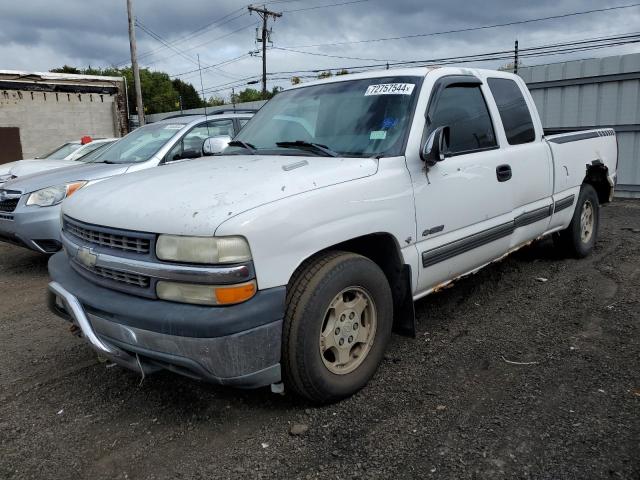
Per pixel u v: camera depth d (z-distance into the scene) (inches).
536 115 198.5
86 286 121.0
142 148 278.5
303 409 122.5
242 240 102.1
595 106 460.8
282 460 104.7
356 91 157.5
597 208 246.2
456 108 159.5
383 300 130.0
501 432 110.0
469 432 110.5
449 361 144.0
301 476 99.7
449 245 149.3
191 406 126.6
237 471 102.1
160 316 103.7
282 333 111.6
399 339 159.6
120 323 110.3
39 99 889.5
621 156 454.6
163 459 107.1
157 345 105.9
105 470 104.5
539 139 195.8
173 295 105.6
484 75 177.5
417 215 138.1
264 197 109.5
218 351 101.7
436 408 120.4
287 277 108.5
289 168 126.0
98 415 124.6
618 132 452.1
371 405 122.8
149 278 108.4
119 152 284.8
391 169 133.0
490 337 159.0
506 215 174.7
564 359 142.2
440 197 144.9
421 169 139.8
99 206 123.6
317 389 116.6
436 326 169.0
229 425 118.0
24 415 126.0
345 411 120.7
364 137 143.2
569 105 474.9
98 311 114.7
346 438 110.6
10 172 363.6
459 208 152.1
